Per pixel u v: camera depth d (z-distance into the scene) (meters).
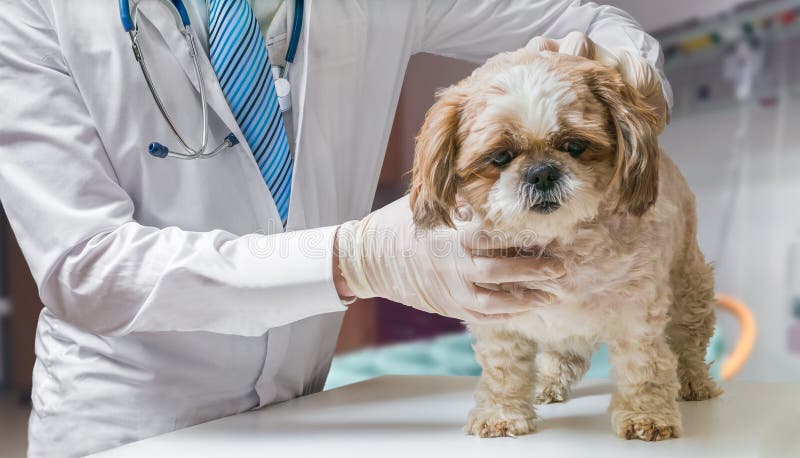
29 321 5.80
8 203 1.43
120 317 1.41
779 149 3.55
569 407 1.57
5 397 5.76
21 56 1.48
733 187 3.82
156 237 1.41
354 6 1.78
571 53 1.36
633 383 1.33
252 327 1.40
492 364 1.41
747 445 1.22
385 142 1.90
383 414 1.52
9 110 1.45
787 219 3.53
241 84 1.61
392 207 1.41
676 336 1.61
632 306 1.29
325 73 1.74
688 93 3.98
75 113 1.49
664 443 1.25
